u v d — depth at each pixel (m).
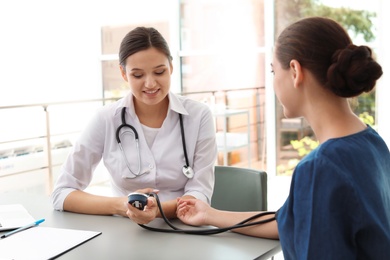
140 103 1.53
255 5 4.09
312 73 0.87
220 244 1.11
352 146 0.84
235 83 4.26
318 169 0.82
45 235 1.19
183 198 1.40
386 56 3.50
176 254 1.05
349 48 0.84
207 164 1.54
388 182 0.89
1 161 3.88
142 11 4.68
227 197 1.61
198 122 1.55
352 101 0.92
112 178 1.55
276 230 1.11
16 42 4.79
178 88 4.53
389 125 3.53
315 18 0.89
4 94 4.73
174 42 4.51
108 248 1.10
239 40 4.20
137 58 1.39
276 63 0.92
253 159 4.21
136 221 1.22
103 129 1.54
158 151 1.52
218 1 4.28
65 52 5.00
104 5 4.87
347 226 0.80
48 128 3.42
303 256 0.82
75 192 1.44
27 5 4.82
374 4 3.53
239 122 4.24
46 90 4.95
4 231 1.24
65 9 4.95
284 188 3.83
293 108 0.92
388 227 0.83
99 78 5.00
